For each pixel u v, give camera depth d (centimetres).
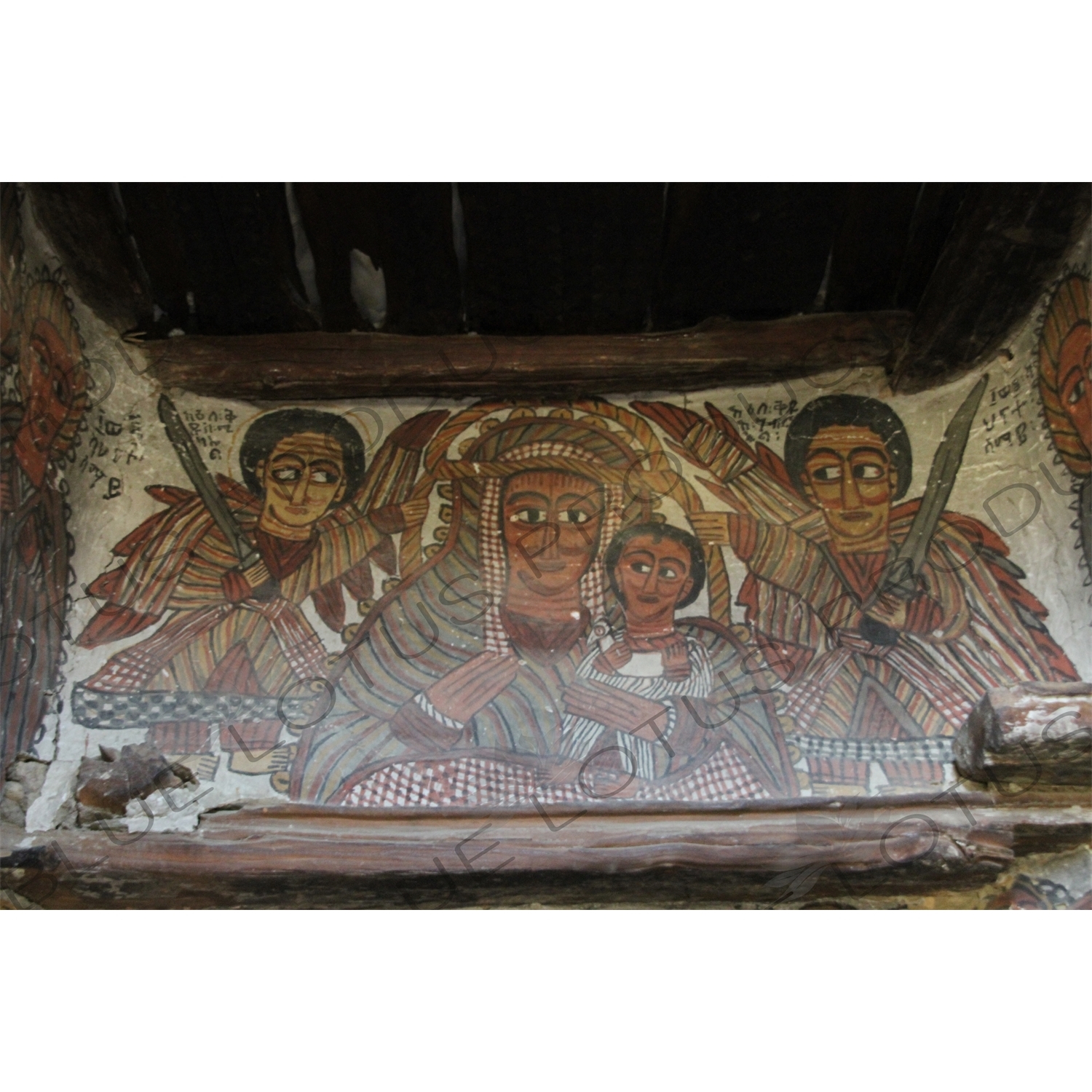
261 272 490
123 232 475
